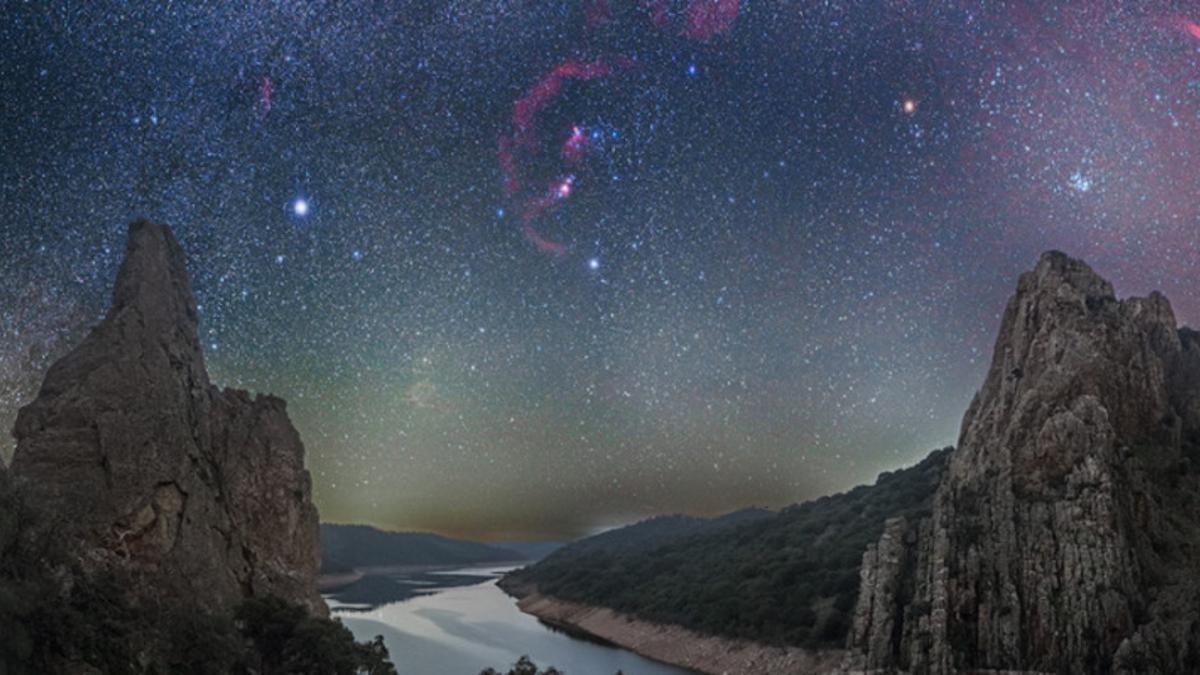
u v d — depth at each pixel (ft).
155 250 221.46
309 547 238.89
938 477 422.41
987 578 246.88
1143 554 242.37
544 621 515.09
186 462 198.49
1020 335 302.25
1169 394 300.61
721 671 315.17
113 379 189.78
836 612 298.76
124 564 171.01
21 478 147.64
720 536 548.31
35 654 126.52
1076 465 255.91
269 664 179.73
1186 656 211.00
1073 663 223.92
